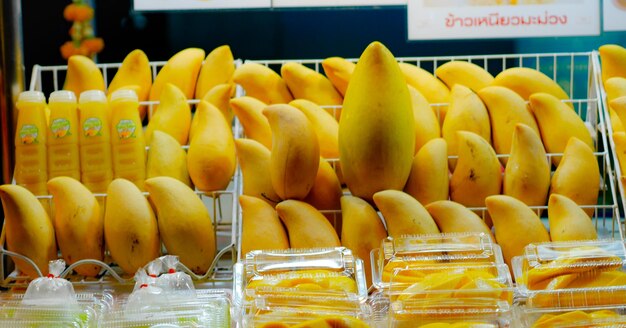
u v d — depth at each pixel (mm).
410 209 1540
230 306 1366
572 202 1570
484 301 1287
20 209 1571
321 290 1335
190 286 1448
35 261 1583
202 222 1599
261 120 1732
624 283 1335
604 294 1305
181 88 1896
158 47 2426
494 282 1332
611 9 1766
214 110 1732
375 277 1459
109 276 1640
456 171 1674
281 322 1271
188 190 1614
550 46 2307
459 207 1577
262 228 1568
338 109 1816
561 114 1727
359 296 1326
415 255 1415
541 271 1359
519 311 1312
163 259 1484
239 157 1672
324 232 1560
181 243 1586
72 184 1612
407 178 1627
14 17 1766
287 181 1595
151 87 1931
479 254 1414
